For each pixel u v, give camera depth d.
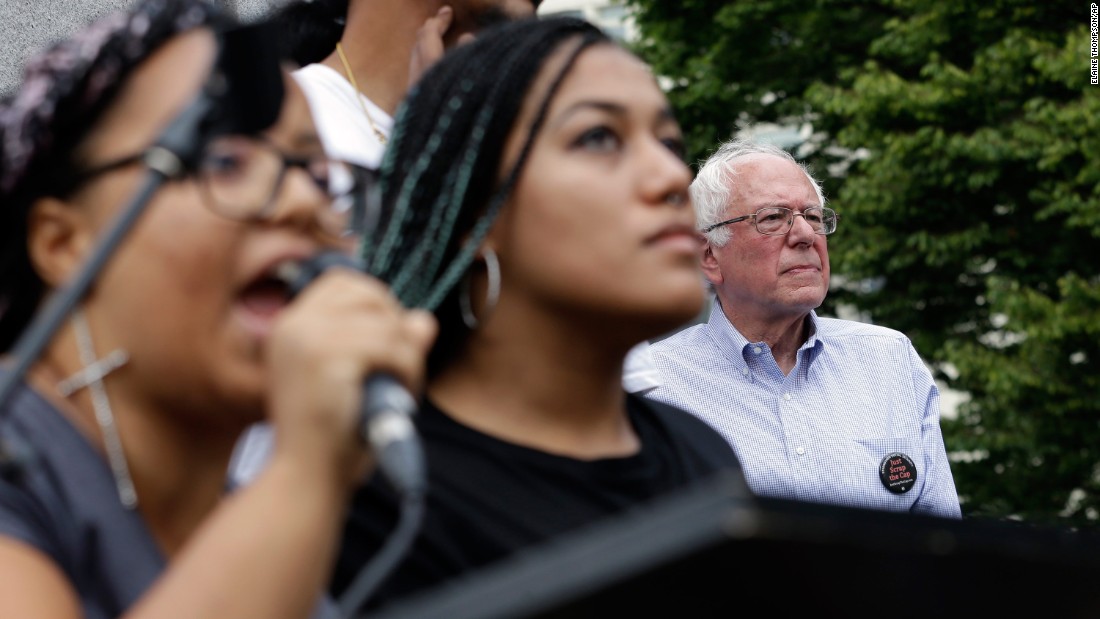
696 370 4.17
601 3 15.50
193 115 1.33
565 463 1.92
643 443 2.09
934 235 12.60
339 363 1.15
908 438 4.08
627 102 1.91
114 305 1.35
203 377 1.35
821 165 13.63
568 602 1.10
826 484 4.01
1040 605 1.19
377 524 1.85
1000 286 11.93
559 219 1.86
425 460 1.90
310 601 1.17
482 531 1.84
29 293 1.43
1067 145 11.88
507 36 1.96
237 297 1.34
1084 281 11.77
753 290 4.19
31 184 1.40
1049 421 11.89
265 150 1.37
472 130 1.90
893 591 1.13
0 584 1.25
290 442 1.16
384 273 1.92
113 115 1.39
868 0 13.54
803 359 4.16
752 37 13.80
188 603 1.13
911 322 12.98
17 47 3.65
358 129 2.99
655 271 1.83
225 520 1.17
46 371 1.41
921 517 1.23
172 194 1.33
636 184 1.86
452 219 1.91
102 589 1.37
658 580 1.10
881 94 12.28
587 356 1.92
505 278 1.92
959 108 12.37
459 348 1.99
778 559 1.09
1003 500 12.22
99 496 1.38
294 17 3.20
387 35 3.07
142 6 1.41
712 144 13.91
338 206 1.45
